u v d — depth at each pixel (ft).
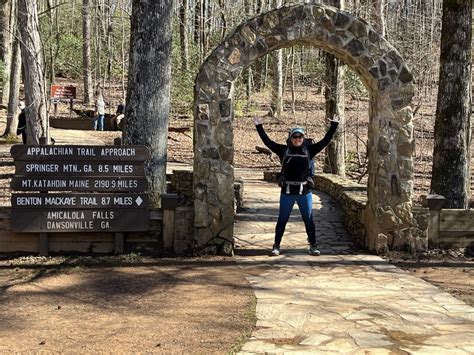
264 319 19.47
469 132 32.19
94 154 26.89
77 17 127.34
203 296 21.88
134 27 31.09
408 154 28.02
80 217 26.86
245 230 32.48
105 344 17.26
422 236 28.32
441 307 20.89
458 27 31.30
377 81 27.86
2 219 26.84
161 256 27.40
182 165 58.80
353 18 27.50
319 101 107.14
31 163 26.58
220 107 27.40
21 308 20.43
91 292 22.31
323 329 18.60
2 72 92.79
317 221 34.76
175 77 85.10
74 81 125.29
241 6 88.02
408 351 16.92
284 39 27.37
